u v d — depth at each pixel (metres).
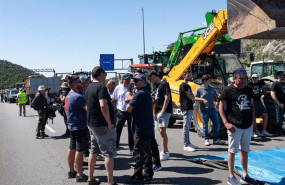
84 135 5.12
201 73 9.93
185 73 7.19
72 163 5.34
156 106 6.38
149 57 16.97
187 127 7.18
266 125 8.80
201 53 9.94
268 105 8.85
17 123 14.23
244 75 4.58
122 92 7.14
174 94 10.33
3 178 5.41
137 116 4.93
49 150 7.70
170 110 6.32
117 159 6.65
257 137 8.62
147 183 4.94
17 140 9.29
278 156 6.25
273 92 8.75
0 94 49.75
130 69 15.80
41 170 5.89
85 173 5.63
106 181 5.13
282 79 8.77
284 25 2.97
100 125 4.59
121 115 7.17
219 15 8.98
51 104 9.76
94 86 4.69
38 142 8.86
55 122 13.96
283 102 8.83
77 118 5.05
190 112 7.16
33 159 6.78
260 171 5.24
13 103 41.00
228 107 4.66
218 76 9.73
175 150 7.23
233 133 4.60
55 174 5.61
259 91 8.83
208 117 7.76
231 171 4.69
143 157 4.99
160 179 5.12
